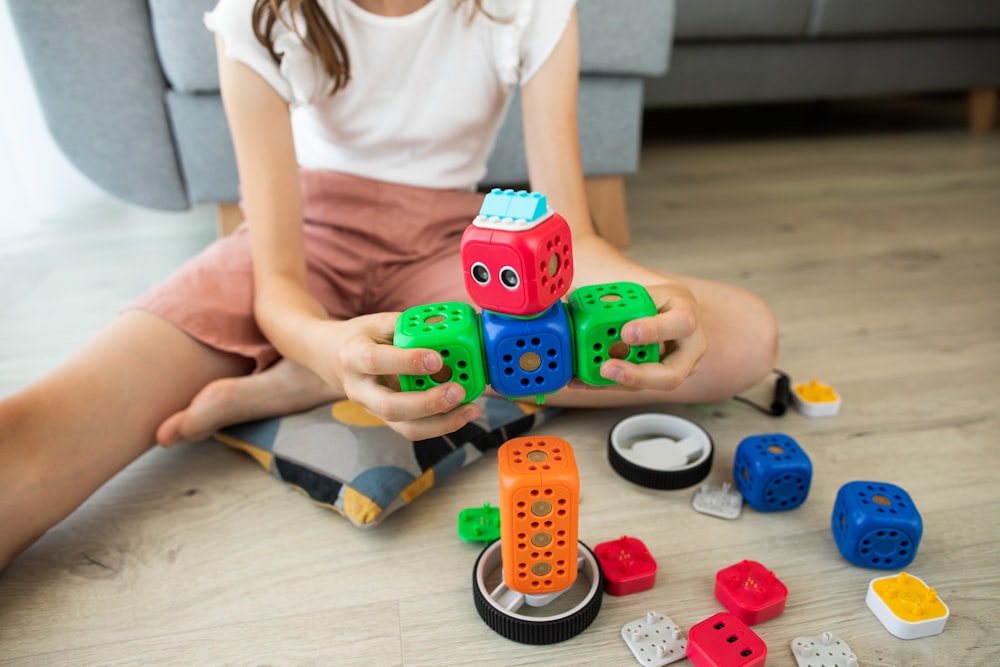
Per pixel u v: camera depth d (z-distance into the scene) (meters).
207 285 0.88
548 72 0.90
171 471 0.87
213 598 0.68
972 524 0.75
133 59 1.26
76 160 1.31
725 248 1.50
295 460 0.81
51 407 0.72
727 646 0.58
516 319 0.55
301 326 0.73
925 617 0.62
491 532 0.73
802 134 2.52
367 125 0.95
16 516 0.69
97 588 0.70
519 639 0.62
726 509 0.77
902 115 2.74
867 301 1.25
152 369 0.81
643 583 0.67
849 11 2.07
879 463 0.84
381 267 0.98
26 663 0.62
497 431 0.87
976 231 1.57
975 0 2.13
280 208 0.84
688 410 0.95
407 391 0.56
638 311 0.56
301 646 0.63
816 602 0.66
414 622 0.65
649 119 2.80
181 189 1.37
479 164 1.05
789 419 0.93
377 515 0.74
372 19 0.88
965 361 1.06
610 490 0.81
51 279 1.41
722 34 2.03
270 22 0.81
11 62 1.60
